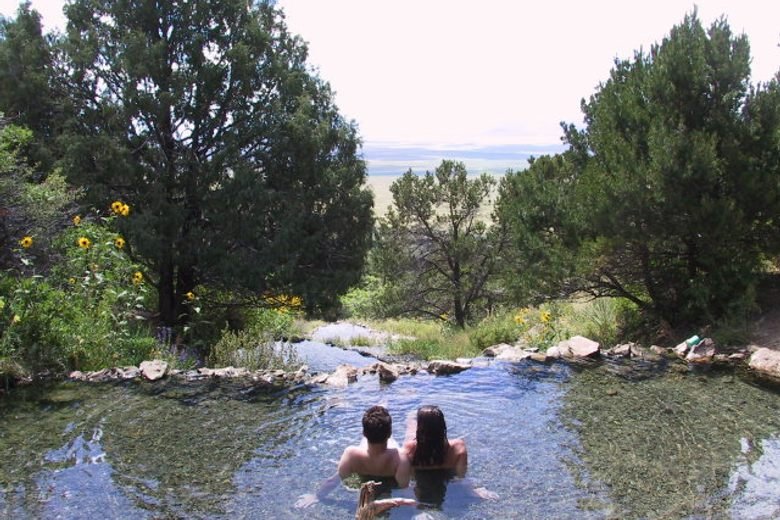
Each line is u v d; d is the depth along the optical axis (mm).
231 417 6117
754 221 8656
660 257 9484
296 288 14898
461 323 20703
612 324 10602
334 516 4164
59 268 8484
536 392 6805
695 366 7617
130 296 8984
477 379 7371
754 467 4836
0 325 7375
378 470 4672
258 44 15312
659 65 8805
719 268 8648
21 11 14695
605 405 6336
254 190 14016
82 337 7793
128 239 13594
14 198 8430
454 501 4324
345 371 7637
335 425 5879
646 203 8273
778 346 7719
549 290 10281
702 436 5480
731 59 8484
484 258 20266
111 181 13930
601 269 9688
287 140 15016
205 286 15742
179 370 7812
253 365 8789
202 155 15492
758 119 8312
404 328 20016
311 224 15516
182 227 14727
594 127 10711
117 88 14820
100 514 4176
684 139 8031
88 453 5199
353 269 16625
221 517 4152
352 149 16734
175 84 14312
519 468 4859
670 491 4473
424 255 21406
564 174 11516
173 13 14688
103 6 14680
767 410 6102
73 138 13562
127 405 6434
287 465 4973
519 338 11375
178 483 4652
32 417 6047
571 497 4387
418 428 4723
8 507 4262
